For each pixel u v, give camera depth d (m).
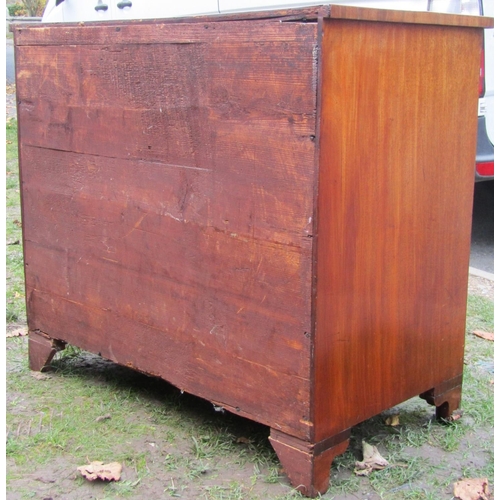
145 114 2.81
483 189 7.13
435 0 4.48
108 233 3.07
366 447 2.74
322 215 2.32
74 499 2.50
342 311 2.46
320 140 2.27
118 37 2.85
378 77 2.41
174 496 2.51
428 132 2.65
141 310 2.99
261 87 2.38
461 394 3.09
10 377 3.45
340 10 2.22
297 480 2.51
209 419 3.03
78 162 3.14
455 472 2.68
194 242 2.71
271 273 2.47
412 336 2.75
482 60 4.83
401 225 2.61
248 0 4.99
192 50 2.58
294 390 2.46
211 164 2.60
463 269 2.94
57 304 3.38
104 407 3.14
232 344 2.65
